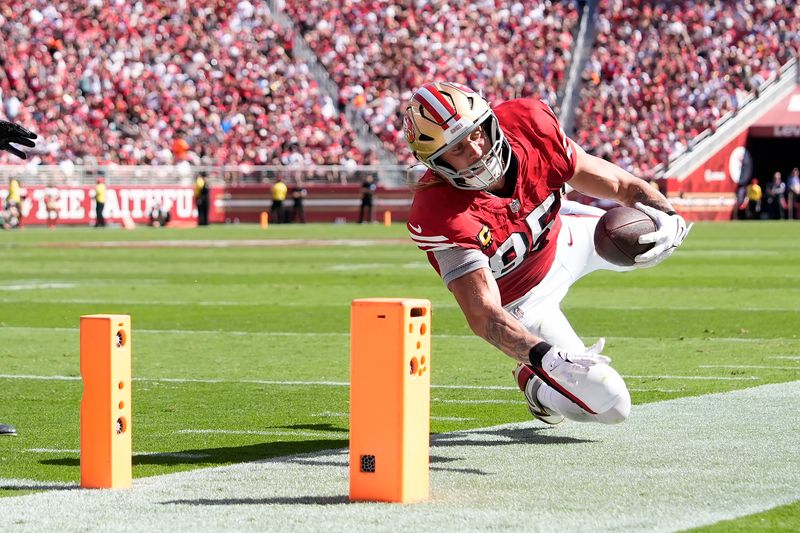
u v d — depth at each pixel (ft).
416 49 438.40
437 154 51.37
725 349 103.45
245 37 427.33
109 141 395.34
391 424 46.39
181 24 420.36
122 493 50.42
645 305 144.36
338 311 141.59
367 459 47.14
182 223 400.47
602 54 442.50
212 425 69.77
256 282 183.11
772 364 93.09
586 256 62.13
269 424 70.18
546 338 61.05
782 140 460.96
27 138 65.10
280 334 119.85
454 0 450.71
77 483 53.31
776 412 69.77
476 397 79.46
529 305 61.00
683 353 101.04
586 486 50.80
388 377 45.96
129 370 51.88
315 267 213.05
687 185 421.18
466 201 53.26
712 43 447.01
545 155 56.03
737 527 43.32
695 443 60.59
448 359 99.71
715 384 82.38
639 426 65.87
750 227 370.94
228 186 409.90
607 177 58.54
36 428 69.36
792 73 440.04
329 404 78.02
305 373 92.89
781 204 434.30
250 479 53.47
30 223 379.35
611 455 57.98
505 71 439.22
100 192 379.14
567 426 66.49
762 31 451.53
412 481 47.34
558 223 60.39
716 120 431.43
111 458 51.08
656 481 51.72
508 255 56.59
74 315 139.13
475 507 46.60
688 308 140.26
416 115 51.60
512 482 51.80
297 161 418.51
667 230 56.80
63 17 400.47
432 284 177.68
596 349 48.01
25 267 216.33
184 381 88.63
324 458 59.06
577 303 147.43
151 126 404.16
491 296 51.80
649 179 416.46
